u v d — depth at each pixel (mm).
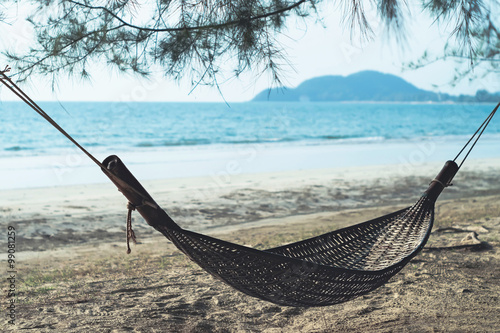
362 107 134000
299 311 4355
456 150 30141
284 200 13211
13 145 31984
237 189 14664
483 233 7531
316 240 4387
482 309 4254
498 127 58000
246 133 47062
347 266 4273
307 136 44656
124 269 6293
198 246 3225
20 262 7227
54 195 13219
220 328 3893
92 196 13133
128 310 4312
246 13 3584
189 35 3539
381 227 4688
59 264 7043
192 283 5273
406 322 3979
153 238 9203
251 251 3256
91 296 4789
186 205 12273
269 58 3674
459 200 13297
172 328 3854
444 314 4148
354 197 13891
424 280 5164
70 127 46219
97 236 9211
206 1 3508
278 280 3373
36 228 9602
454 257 6117
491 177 18094
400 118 78562
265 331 3857
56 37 3277
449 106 143500
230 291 4918
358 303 4523
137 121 57375
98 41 3379
